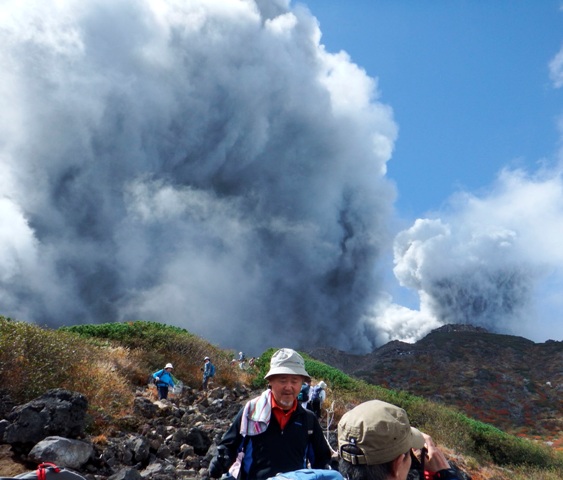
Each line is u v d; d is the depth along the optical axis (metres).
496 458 24.22
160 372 15.36
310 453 3.96
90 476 7.48
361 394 24.84
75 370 12.38
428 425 23.94
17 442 7.79
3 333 11.44
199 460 9.47
